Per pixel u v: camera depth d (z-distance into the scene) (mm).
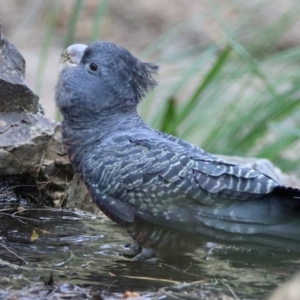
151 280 9344
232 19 28562
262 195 9766
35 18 32406
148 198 10000
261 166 14195
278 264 10211
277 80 18922
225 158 14359
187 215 9883
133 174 10055
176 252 10266
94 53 10891
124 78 10867
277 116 18359
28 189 12352
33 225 11438
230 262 10234
